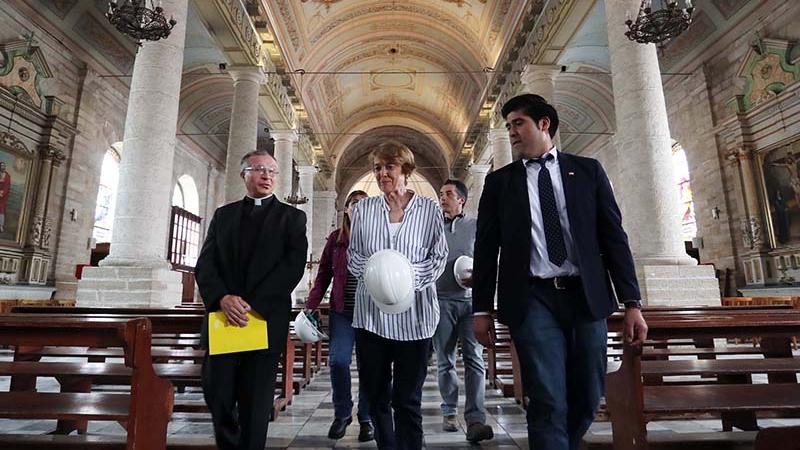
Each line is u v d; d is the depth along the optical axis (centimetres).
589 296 189
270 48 1307
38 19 1037
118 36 1219
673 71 1378
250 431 234
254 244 255
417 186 3800
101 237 1406
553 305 197
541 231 204
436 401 477
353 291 348
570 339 197
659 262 604
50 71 1087
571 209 201
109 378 313
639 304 195
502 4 1366
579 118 1833
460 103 2223
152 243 652
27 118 1038
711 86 1255
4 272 993
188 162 1866
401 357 234
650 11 567
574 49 1425
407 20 1736
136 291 615
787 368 283
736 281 1183
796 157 1030
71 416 213
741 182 1166
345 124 2597
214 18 973
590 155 1955
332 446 329
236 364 245
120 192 653
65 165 1155
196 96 1683
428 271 238
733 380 385
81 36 1153
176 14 714
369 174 3462
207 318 240
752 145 1144
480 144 2016
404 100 2556
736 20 1145
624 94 666
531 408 190
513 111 220
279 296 245
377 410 239
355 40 1800
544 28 1084
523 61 1267
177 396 478
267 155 272
